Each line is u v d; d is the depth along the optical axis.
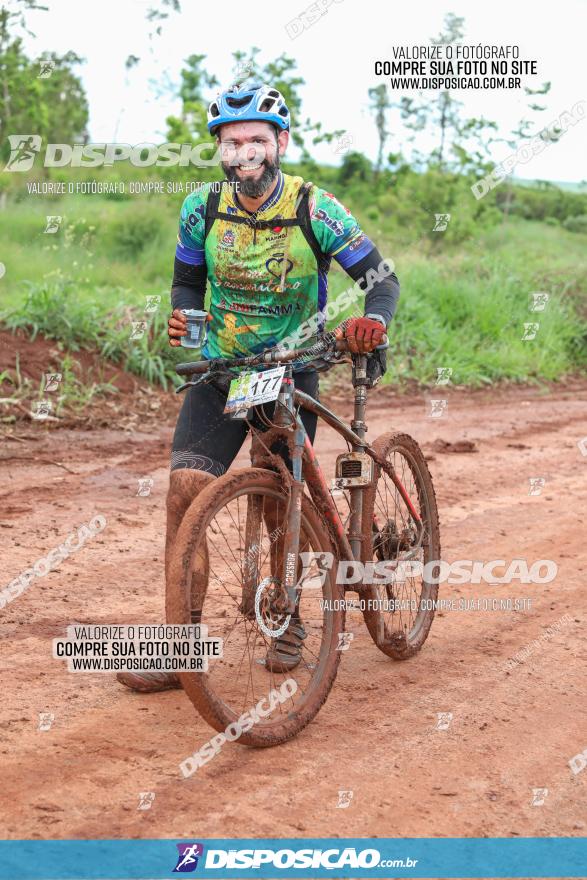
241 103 3.33
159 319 9.76
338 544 3.44
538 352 13.08
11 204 12.68
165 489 6.35
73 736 3.12
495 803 2.81
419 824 2.69
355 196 17.62
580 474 7.43
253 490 3.21
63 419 7.87
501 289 13.91
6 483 6.25
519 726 3.32
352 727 3.30
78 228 12.70
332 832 2.64
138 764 2.96
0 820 2.63
